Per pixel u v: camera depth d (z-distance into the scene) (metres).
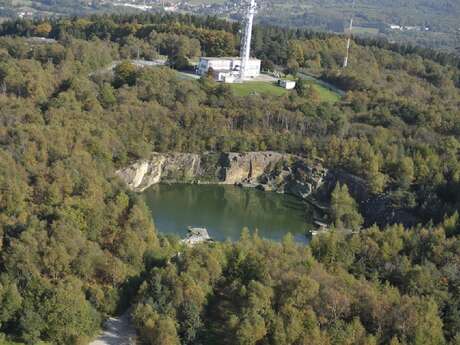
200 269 132.38
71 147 196.12
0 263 132.50
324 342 112.69
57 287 124.50
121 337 124.81
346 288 125.12
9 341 119.50
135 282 137.75
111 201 162.00
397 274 139.12
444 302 125.00
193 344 119.94
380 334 115.31
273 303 122.88
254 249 141.62
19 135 185.38
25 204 154.00
